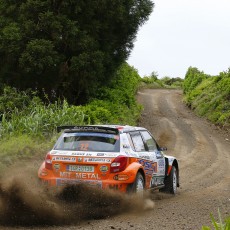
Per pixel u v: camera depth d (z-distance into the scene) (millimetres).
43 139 21938
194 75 75875
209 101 56812
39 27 31312
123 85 47562
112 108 37312
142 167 12633
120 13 34281
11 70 32844
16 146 18938
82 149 12258
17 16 32719
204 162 27297
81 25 33500
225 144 36594
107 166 11867
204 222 10930
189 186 18516
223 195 16016
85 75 32781
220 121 47125
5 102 28812
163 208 12914
